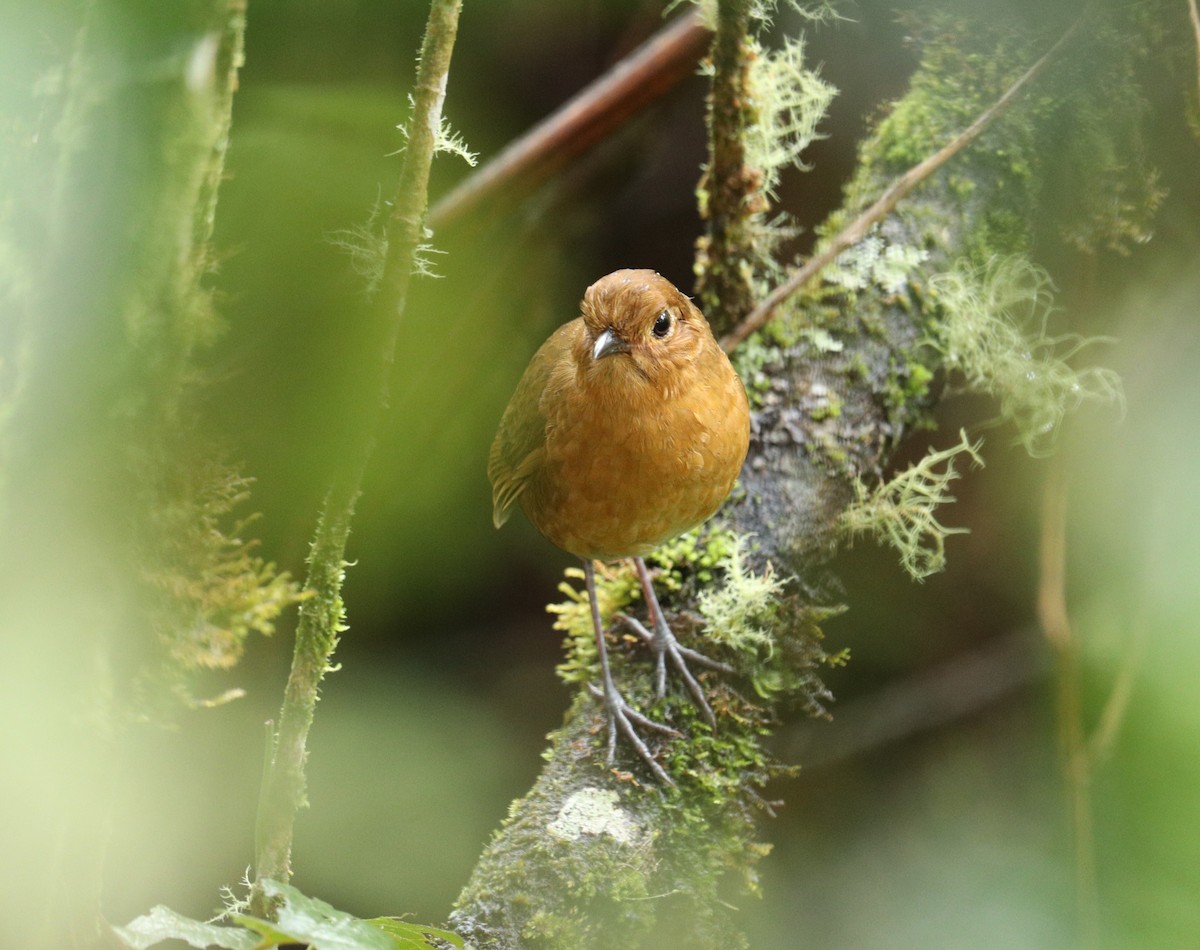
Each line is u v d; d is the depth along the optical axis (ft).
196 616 13.24
